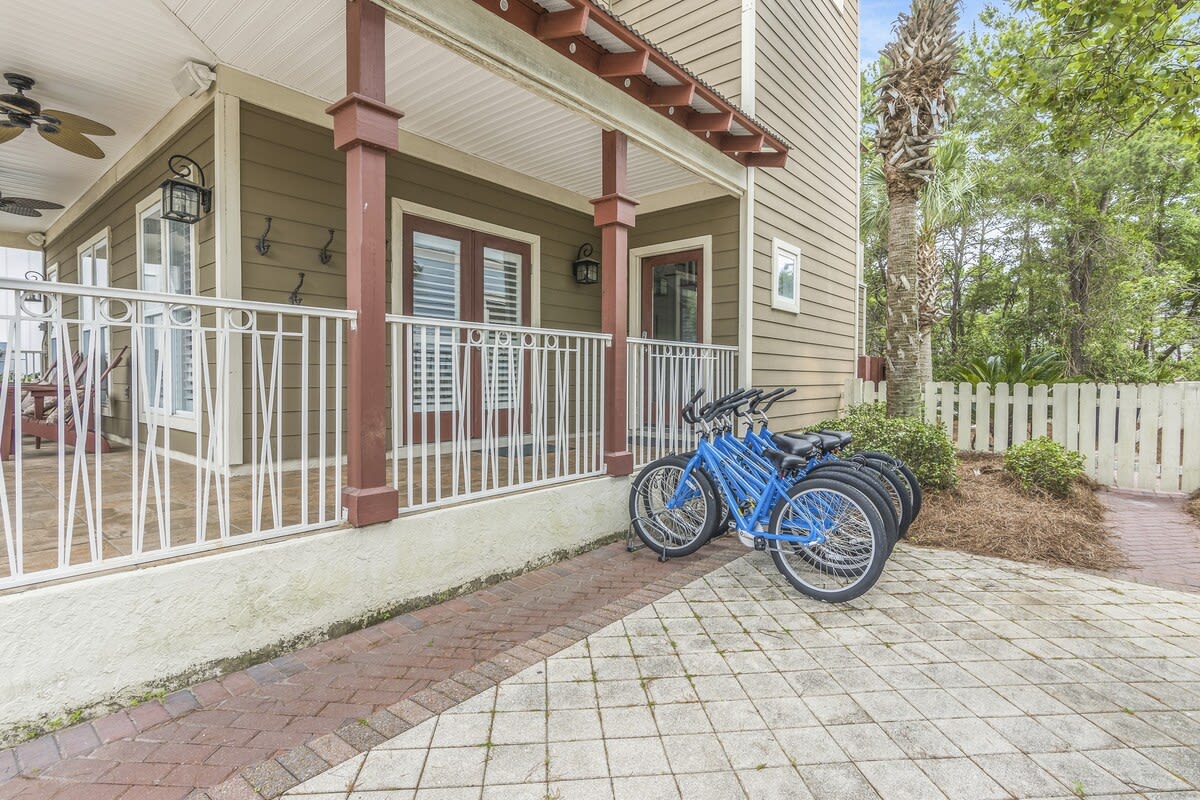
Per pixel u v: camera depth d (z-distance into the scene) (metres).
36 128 4.37
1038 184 12.98
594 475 4.19
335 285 4.44
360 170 2.75
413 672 2.41
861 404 7.10
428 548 3.06
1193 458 5.58
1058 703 2.15
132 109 4.39
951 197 10.45
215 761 1.84
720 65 5.93
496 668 2.39
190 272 4.26
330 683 2.32
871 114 5.93
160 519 2.24
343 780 1.73
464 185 5.39
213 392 3.99
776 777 1.75
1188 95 5.23
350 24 2.79
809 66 7.12
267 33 3.36
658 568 3.72
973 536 4.11
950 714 2.08
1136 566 3.67
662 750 1.88
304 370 2.62
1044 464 5.06
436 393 3.16
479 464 4.88
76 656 2.01
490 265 5.75
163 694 2.19
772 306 6.23
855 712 2.09
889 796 1.67
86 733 1.97
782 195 6.45
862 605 3.05
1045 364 7.70
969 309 16.95
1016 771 1.78
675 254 6.30
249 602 2.41
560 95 3.75
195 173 4.11
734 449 3.79
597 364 4.26
